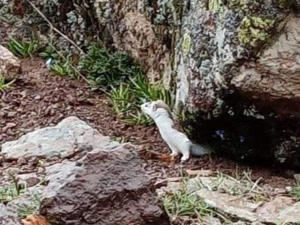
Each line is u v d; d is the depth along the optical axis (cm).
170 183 168
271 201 159
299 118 172
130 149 140
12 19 284
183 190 161
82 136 192
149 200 131
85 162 132
